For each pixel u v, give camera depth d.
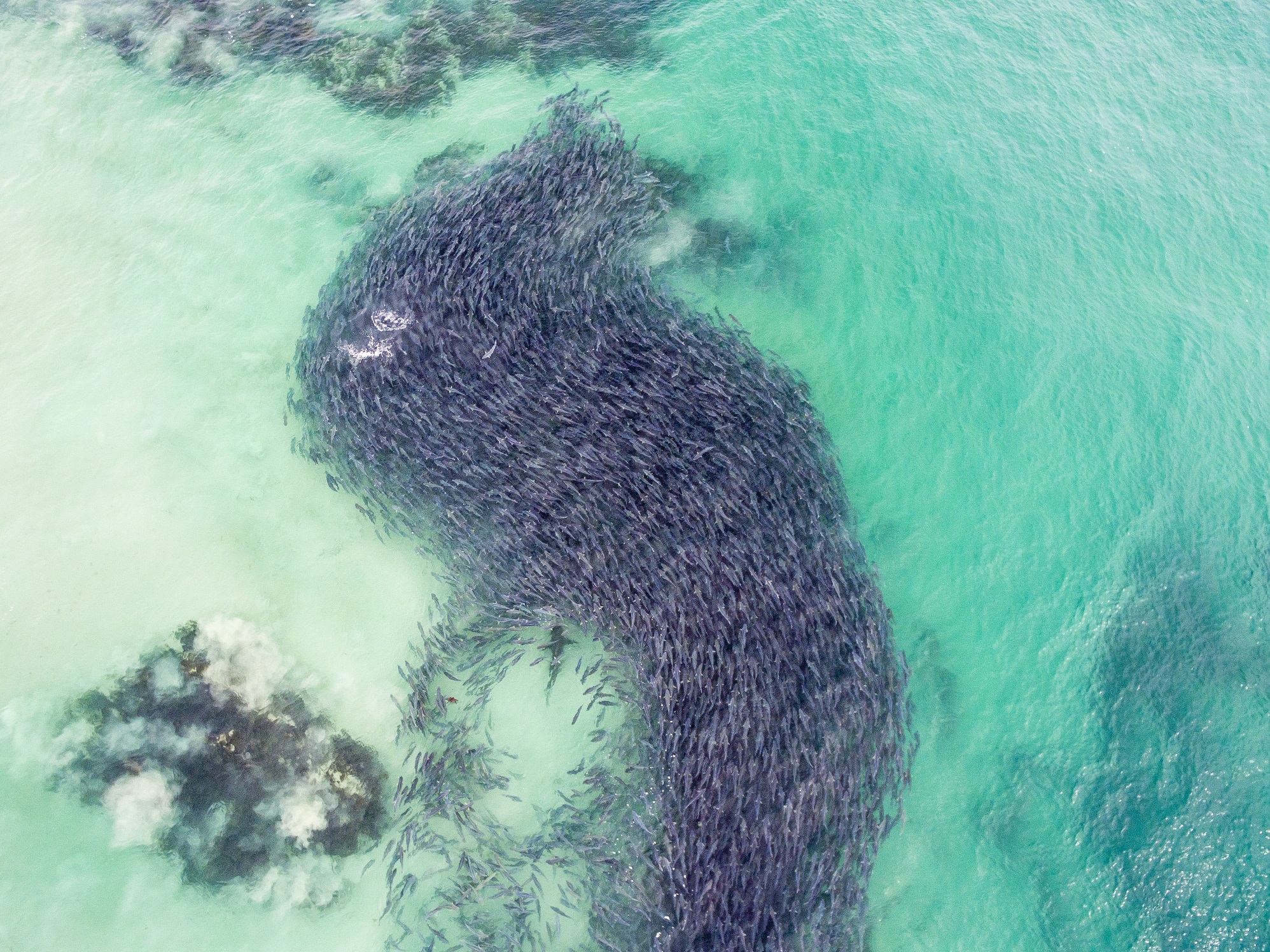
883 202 17.70
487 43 19.78
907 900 11.94
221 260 16.66
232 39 19.48
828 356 15.99
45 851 11.84
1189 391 15.52
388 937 11.73
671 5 20.67
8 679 12.83
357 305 15.58
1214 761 12.76
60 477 14.38
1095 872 12.18
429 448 14.13
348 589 13.77
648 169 17.81
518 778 12.59
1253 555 14.16
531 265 15.76
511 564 13.48
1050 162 18.12
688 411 14.44
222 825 12.20
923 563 14.20
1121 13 20.44
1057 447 15.11
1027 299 16.55
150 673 12.94
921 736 12.90
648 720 12.68
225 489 14.43
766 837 11.55
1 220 16.89
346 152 18.12
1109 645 13.59
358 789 12.53
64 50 19.03
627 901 11.62
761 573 13.15
